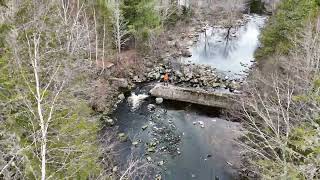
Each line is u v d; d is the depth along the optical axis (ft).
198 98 85.71
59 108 32.65
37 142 30.30
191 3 166.71
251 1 191.31
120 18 103.96
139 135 73.36
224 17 167.84
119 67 99.91
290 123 41.29
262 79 61.82
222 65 116.26
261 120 56.59
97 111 76.69
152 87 95.45
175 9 141.69
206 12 169.27
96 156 40.40
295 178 26.99
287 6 81.15
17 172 26.50
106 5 101.71
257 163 40.14
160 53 119.34
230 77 104.47
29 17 42.88
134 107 84.94
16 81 30.94
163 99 88.84
